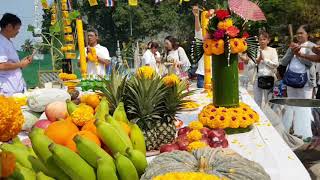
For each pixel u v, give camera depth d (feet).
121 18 139.44
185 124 9.95
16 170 4.84
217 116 8.66
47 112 8.04
